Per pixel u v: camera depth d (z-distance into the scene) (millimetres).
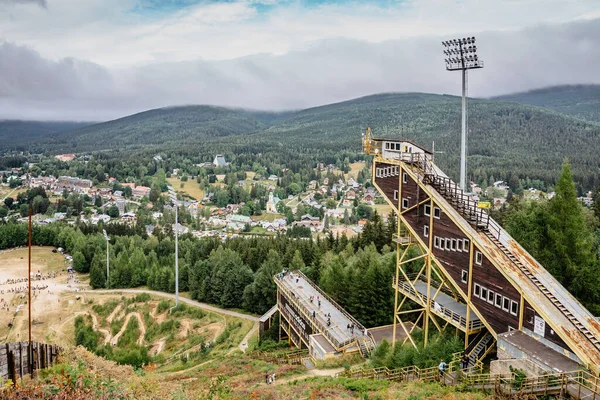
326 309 75188
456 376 41375
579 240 56438
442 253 53406
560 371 35406
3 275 189500
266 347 84938
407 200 58844
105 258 178250
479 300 48219
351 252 120875
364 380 44938
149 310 126312
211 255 152500
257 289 114312
